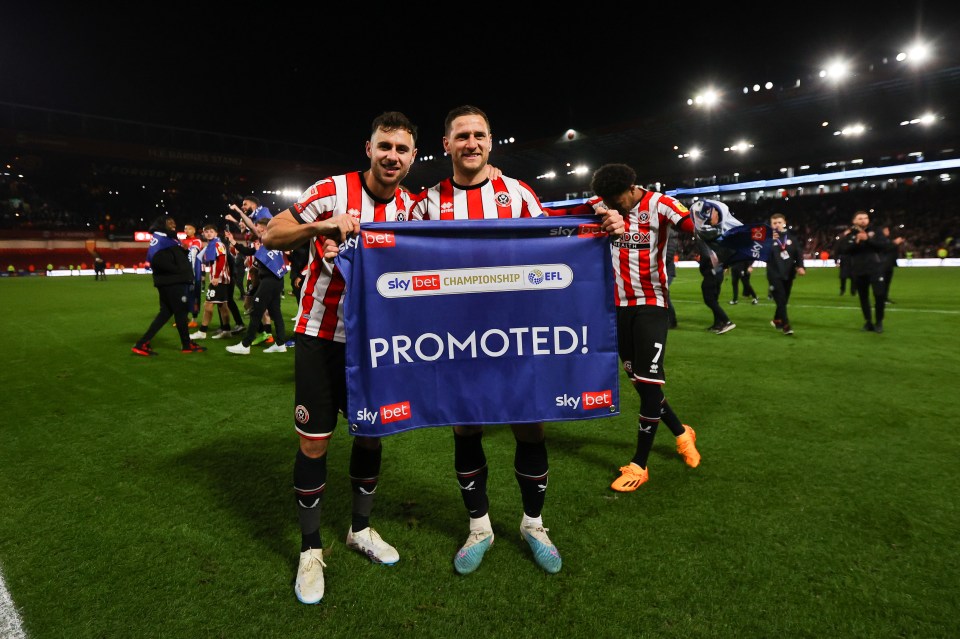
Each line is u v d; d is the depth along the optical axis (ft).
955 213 95.30
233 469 9.66
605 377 6.11
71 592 6.21
